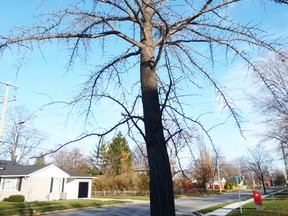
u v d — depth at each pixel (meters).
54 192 30.78
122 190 39.84
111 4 3.20
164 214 2.40
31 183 28.61
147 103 2.86
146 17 3.26
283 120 17.66
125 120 2.88
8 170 30.12
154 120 2.75
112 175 40.00
